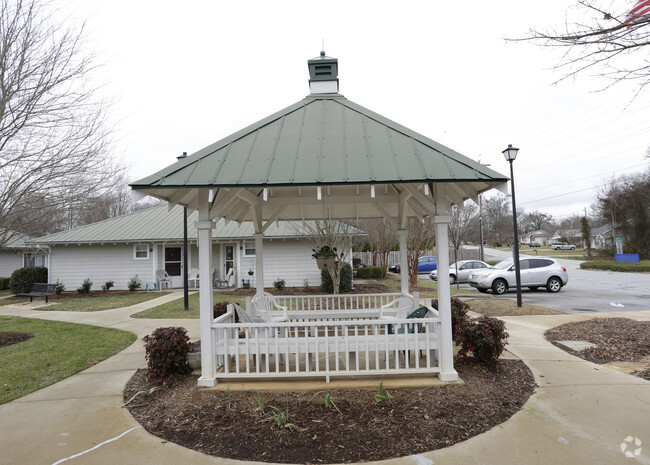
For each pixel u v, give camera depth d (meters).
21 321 9.49
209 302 4.30
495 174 3.94
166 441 3.16
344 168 4.02
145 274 16.64
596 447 2.93
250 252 16.58
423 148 4.37
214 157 4.30
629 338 6.14
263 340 4.68
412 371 4.23
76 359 5.78
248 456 2.91
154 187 3.84
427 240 17.72
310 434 3.20
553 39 3.63
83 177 7.87
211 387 4.23
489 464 2.73
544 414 3.51
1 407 3.96
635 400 3.81
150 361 4.59
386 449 2.95
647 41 3.47
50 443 3.16
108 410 3.84
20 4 6.75
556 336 6.66
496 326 4.70
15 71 6.81
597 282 18.75
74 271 16.58
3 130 6.98
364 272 20.56
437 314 4.47
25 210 7.54
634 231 34.31
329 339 4.66
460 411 3.56
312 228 14.41
